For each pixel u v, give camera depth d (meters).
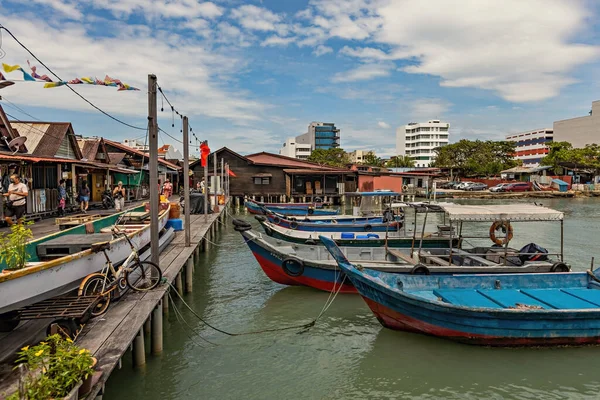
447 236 14.46
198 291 12.45
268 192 41.31
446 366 7.80
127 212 14.17
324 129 122.88
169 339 8.91
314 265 11.36
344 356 8.22
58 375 4.13
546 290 9.52
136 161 34.91
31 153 18.69
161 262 11.04
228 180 38.41
